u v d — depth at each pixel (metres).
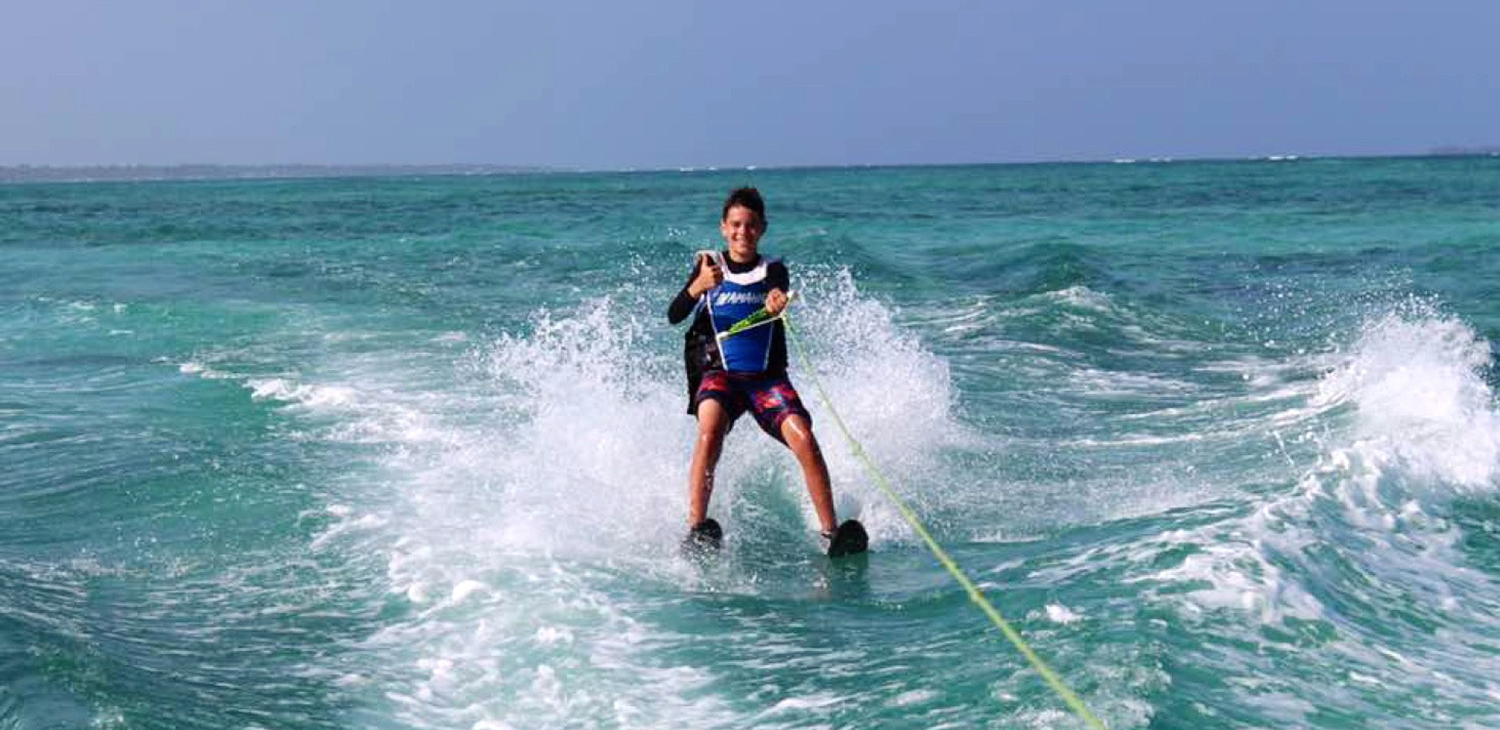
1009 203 77.06
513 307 22.92
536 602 7.52
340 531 9.02
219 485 10.20
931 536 9.39
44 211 80.25
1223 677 6.00
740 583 8.27
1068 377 16.36
